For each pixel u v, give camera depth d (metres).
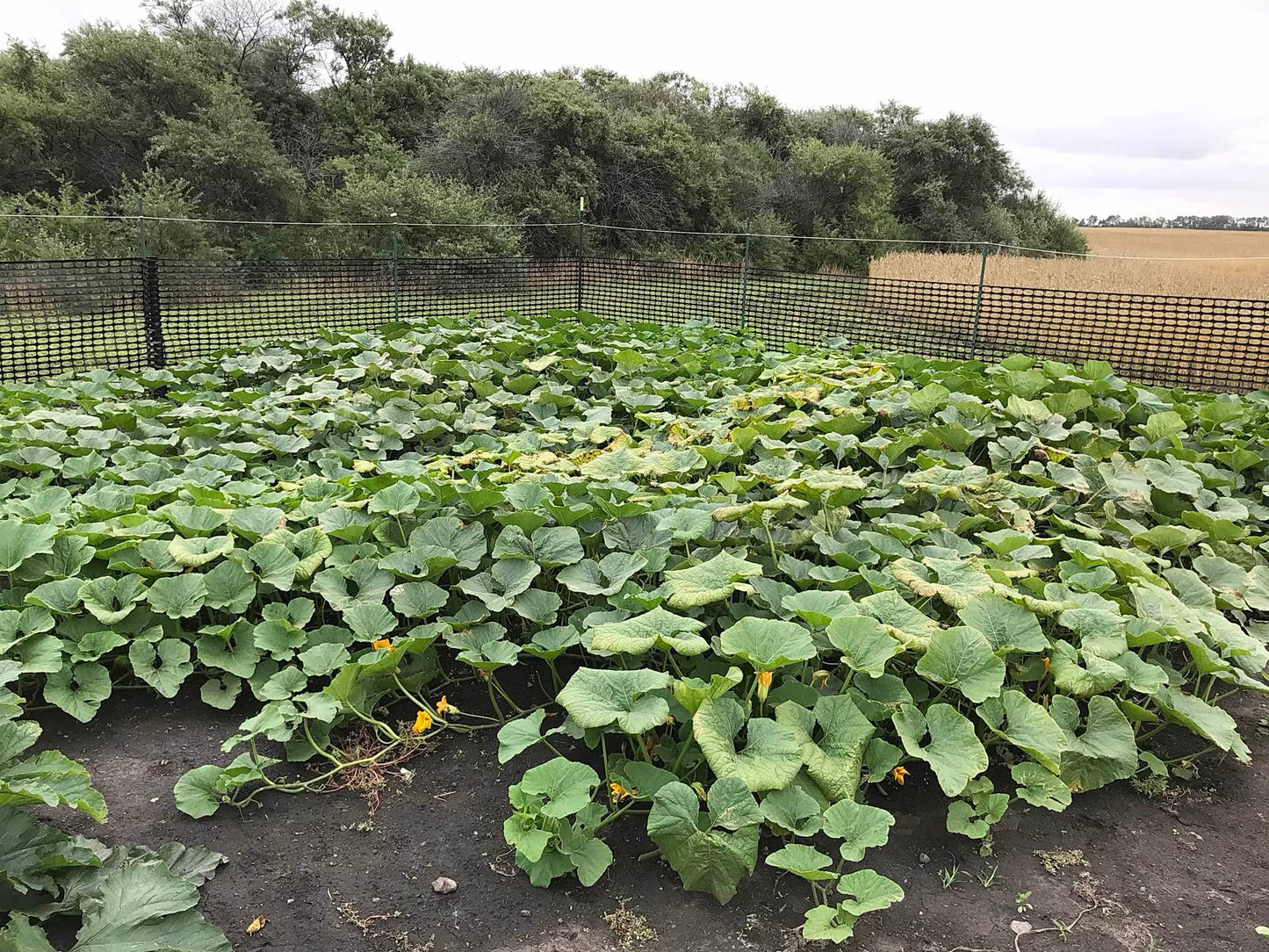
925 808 2.96
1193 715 3.14
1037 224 45.25
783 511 4.51
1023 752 3.14
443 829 2.79
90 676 3.31
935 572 3.62
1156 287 20.98
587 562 3.81
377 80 31.33
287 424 6.24
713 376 8.04
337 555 4.00
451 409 6.71
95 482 5.18
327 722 3.14
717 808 2.49
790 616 3.36
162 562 3.78
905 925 2.45
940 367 7.77
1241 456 5.60
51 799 2.29
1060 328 9.64
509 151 28.05
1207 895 2.63
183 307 10.04
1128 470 5.19
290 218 25.47
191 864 2.56
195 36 28.92
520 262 12.95
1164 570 4.13
